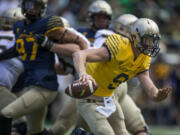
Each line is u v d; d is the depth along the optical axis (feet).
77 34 54.95
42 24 53.57
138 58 47.52
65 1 124.77
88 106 49.14
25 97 53.11
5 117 52.49
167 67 119.75
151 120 116.67
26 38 54.39
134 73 48.83
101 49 46.16
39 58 54.13
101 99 49.67
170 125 118.32
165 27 135.54
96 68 48.88
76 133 52.60
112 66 47.24
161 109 117.19
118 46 46.44
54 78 54.65
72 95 43.80
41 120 58.34
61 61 57.41
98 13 65.31
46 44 52.75
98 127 47.83
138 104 113.91
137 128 59.06
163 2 137.90
